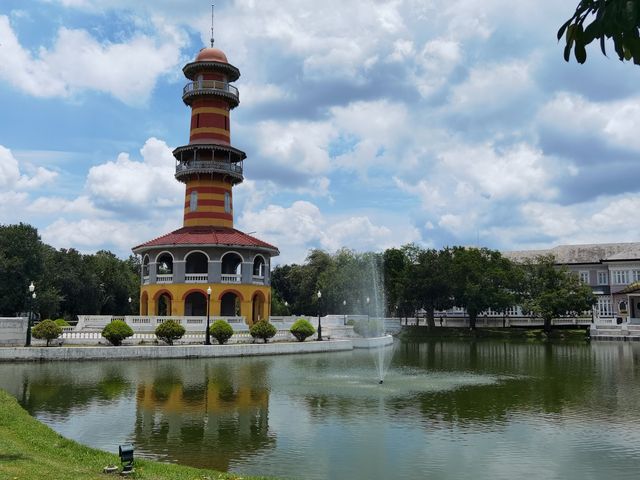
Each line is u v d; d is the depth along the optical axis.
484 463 14.73
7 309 62.88
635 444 16.62
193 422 19.25
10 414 17.52
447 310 88.81
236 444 16.41
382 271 88.56
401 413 21.00
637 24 4.32
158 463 13.48
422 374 32.59
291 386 27.23
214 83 61.06
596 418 20.25
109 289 86.81
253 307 62.00
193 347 40.41
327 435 17.55
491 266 81.25
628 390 26.73
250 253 59.47
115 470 11.98
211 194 60.53
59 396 24.03
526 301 79.06
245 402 22.94
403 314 91.88
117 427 18.39
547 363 39.66
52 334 39.16
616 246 98.94
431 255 81.06
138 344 42.69
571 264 96.94
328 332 56.12
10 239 63.72
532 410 21.70
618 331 67.44
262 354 43.38
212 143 59.91
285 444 16.45
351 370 33.88
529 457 15.28
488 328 83.25
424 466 14.46
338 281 87.88
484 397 24.67
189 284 57.38
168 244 57.00
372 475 13.73
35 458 12.48
